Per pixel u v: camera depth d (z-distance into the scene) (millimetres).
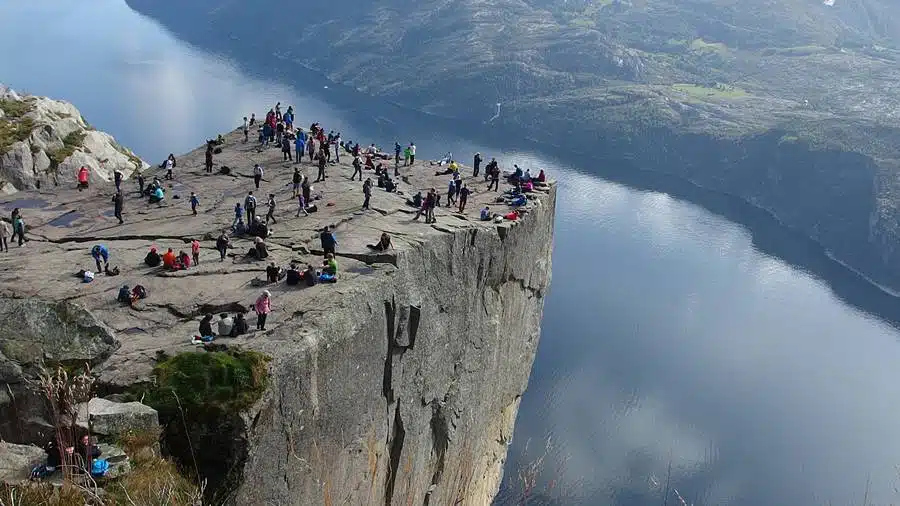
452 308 49156
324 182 60719
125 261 43688
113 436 27797
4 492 23672
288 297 38375
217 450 29828
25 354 28844
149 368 31234
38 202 56250
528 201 60406
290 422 33094
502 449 66688
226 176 62594
